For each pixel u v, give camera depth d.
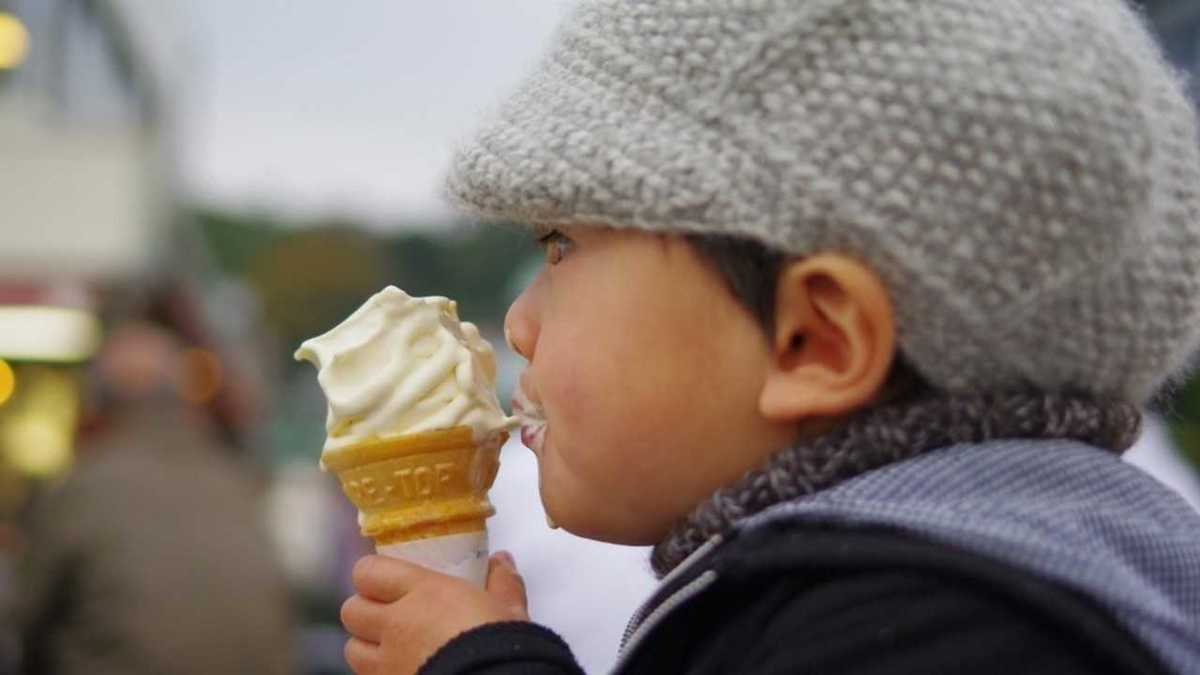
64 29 8.71
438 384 1.40
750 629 1.18
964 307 1.15
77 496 3.67
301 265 25.55
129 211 10.32
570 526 1.30
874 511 1.13
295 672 3.97
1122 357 1.22
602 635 2.05
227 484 3.81
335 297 25.31
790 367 1.21
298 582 6.75
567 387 1.26
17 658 3.65
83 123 10.09
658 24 1.22
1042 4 1.20
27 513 4.29
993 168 1.13
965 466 1.17
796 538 1.15
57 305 10.14
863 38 1.16
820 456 1.20
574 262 1.29
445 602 1.31
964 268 1.14
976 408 1.19
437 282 11.04
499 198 1.28
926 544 1.11
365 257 25.72
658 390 1.23
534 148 1.24
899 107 1.14
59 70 9.13
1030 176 1.13
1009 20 1.17
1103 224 1.15
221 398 4.58
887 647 1.09
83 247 10.20
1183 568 1.18
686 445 1.24
